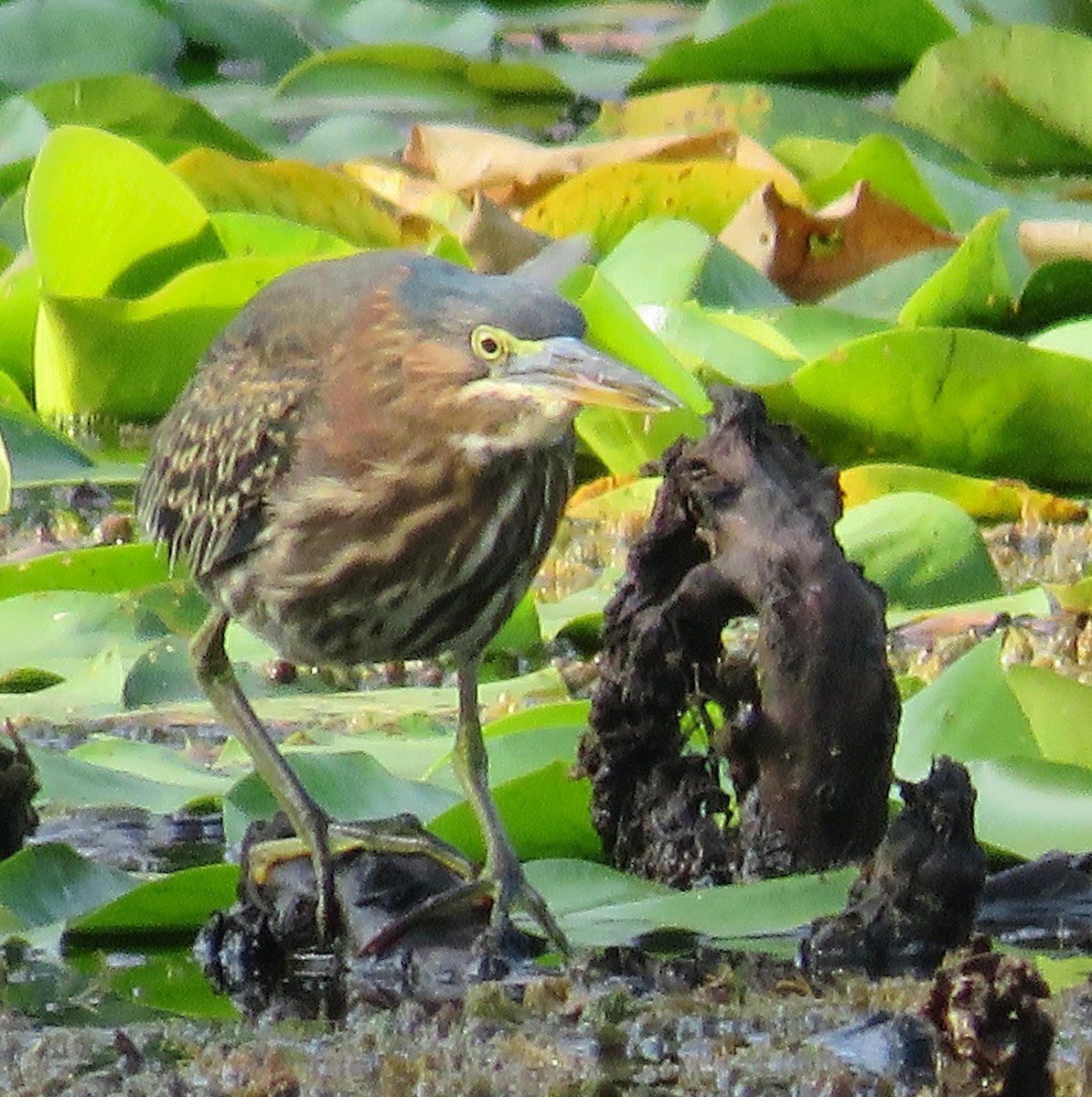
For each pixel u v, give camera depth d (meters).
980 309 16.31
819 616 8.75
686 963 8.78
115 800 10.24
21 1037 8.14
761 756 8.97
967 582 12.95
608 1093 7.58
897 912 8.76
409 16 24.69
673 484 9.05
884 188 18.38
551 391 8.65
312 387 9.16
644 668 9.18
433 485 8.98
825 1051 7.86
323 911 8.93
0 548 14.21
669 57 22.39
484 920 9.02
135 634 12.45
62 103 20.02
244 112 21.98
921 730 10.02
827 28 22.06
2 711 11.51
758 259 17.38
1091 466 14.72
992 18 22.16
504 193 19.16
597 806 9.46
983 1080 7.23
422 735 11.18
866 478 14.14
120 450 15.80
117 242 16.16
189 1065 7.87
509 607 9.35
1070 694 10.16
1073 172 20.53
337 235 17.77
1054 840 9.43
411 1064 7.82
